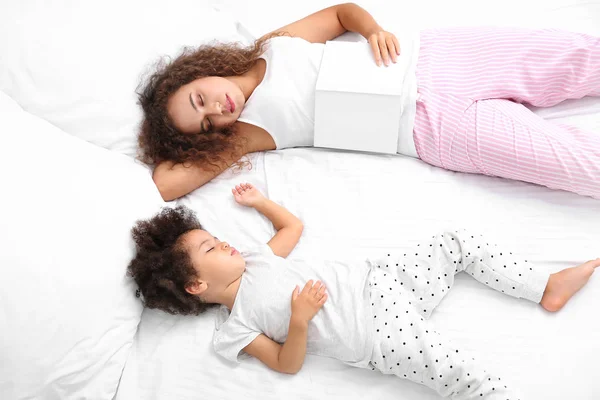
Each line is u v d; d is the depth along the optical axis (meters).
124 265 1.41
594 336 1.34
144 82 1.68
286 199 1.63
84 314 1.31
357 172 1.64
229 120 1.66
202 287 1.43
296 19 1.93
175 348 1.43
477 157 1.58
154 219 1.47
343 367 1.39
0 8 1.61
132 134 1.63
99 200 1.42
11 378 1.25
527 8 1.88
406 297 1.41
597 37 1.60
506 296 1.43
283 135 1.71
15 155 1.36
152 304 1.45
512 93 1.64
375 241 1.52
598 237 1.48
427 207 1.56
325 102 1.60
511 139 1.54
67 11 1.66
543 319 1.39
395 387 1.35
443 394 1.32
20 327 1.24
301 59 1.70
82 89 1.59
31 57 1.57
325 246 1.53
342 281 1.42
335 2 1.97
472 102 1.62
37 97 1.56
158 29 1.76
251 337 1.40
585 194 1.53
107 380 1.36
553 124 1.58
